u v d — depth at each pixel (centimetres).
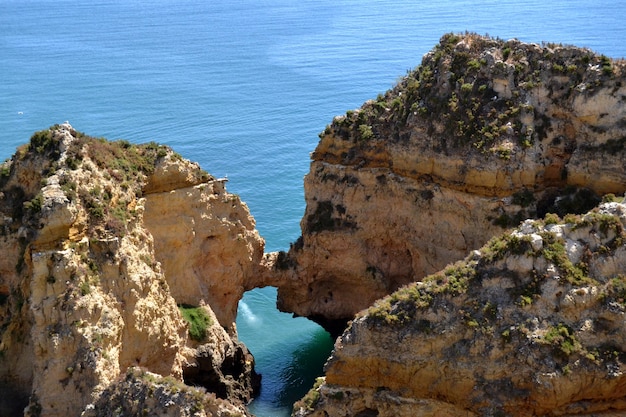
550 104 4262
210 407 3094
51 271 3369
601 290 2997
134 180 3959
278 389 4406
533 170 4175
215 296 4497
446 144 4359
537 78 4281
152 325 3734
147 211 4062
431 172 4441
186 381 4059
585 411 2962
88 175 3625
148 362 3750
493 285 3098
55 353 3309
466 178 4278
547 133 4238
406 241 4603
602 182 4091
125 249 3628
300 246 4878
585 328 2972
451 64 4503
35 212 3406
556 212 4091
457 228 4350
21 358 3500
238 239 4547
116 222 3622
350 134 4734
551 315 3011
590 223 3116
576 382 2914
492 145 4219
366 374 3170
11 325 3506
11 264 3647
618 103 4072
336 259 4794
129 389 3152
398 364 3112
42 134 3716
